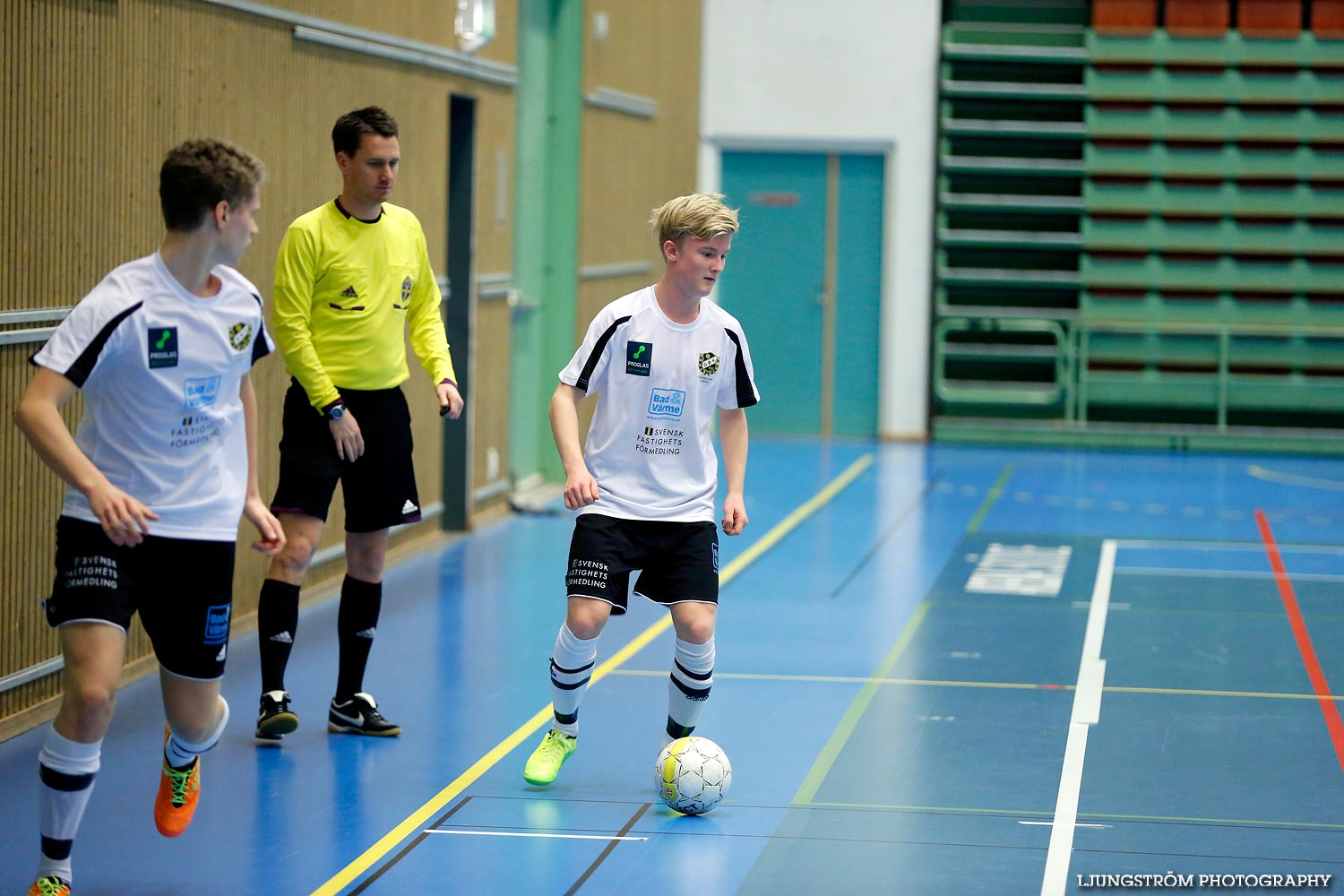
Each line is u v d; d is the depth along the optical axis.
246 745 7.91
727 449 7.14
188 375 5.43
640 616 11.44
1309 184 23.42
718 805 6.96
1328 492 18.50
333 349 7.89
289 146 10.98
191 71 9.58
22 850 6.31
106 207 8.70
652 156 20.94
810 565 13.54
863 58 23.86
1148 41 23.50
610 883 5.95
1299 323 23.45
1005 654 10.17
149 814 6.79
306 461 7.91
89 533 5.38
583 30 17.36
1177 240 23.58
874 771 7.50
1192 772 7.52
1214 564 13.65
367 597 8.17
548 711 8.66
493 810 6.87
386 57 12.56
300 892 5.84
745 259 24.55
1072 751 7.89
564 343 18.00
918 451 22.62
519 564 13.46
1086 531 15.49
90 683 5.23
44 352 5.16
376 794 7.11
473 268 14.74
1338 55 23.25
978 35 23.72
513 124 15.78
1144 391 23.47
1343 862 6.22
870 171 24.23
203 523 5.57
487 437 15.73
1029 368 24.09
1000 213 24.08
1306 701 8.97
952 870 6.10
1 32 7.62
